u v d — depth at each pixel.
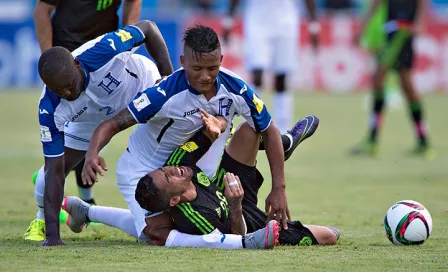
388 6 43.78
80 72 19.34
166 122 19.41
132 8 24.20
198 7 88.25
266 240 18.44
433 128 54.69
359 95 74.25
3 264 16.86
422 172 36.81
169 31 75.31
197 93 18.84
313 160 41.28
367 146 43.09
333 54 75.06
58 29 24.33
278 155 19.59
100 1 24.16
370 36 48.41
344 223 24.23
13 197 29.56
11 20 78.81
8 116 61.72
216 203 19.16
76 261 17.17
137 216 19.78
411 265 16.92
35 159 40.84
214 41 18.12
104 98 20.33
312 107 64.81
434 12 82.44
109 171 36.66
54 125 19.64
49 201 19.64
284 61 45.22
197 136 19.69
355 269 16.44
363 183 33.47
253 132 19.73
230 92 19.09
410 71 42.78
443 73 73.88
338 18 74.94
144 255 17.84
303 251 18.53
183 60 18.53
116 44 20.05
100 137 18.55
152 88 19.00
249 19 45.28
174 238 19.22
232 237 18.88
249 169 20.11
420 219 19.44
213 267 16.48
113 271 16.09
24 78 79.50
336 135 51.31
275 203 19.31
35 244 19.69
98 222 21.45
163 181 18.55
